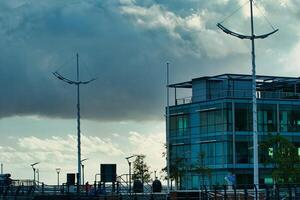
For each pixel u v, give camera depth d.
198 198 69.81
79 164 108.50
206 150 134.88
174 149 140.88
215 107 133.12
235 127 131.50
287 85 143.38
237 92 137.12
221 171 131.00
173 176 129.12
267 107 134.62
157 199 76.88
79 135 109.75
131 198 76.62
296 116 136.75
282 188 69.31
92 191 85.81
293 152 106.75
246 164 130.88
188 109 139.25
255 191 59.16
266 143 109.56
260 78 134.75
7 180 86.38
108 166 79.75
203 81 139.00
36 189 87.56
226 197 62.78
